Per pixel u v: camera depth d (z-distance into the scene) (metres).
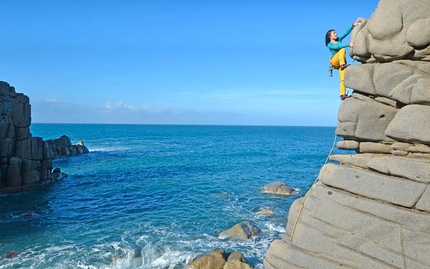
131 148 85.31
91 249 18.39
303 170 45.62
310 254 8.93
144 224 22.50
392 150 8.66
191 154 69.31
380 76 8.56
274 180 37.91
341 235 8.56
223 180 38.09
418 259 7.59
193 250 18.00
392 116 8.71
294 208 10.07
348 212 8.57
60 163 55.34
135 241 19.42
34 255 17.75
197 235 20.22
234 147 89.62
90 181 39.03
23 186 34.53
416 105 8.07
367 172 8.70
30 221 23.86
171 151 76.75
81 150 70.94
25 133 36.06
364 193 8.55
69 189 34.91
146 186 35.25
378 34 8.45
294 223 9.84
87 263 16.77
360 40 8.94
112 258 17.17
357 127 9.06
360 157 9.16
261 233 20.31
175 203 27.92
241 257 15.80
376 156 9.02
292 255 9.13
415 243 7.65
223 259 15.44
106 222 23.20
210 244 18.80
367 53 8.91
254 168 47.84
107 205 27.95
